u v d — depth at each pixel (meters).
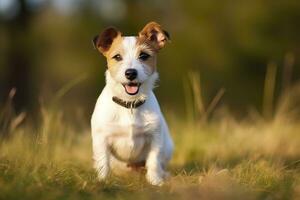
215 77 20.34
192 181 6.17
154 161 6.60
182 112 17.92
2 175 5.51
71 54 22.16
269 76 19.30
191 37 20.78
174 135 9.37
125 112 6.50
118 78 6.37
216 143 8.84
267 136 9.08
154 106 6.64
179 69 20.64
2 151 6.95
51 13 21.44
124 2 21.41
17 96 17.66
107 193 5.51
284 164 7.45
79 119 10.63
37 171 5.61
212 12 20.75
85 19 21.64
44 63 21.08
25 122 11.79
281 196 5.40
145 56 6.54
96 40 6.71
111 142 6.63
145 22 21.31
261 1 20.44
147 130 6.58
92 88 22.00
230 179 5.90
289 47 20.16
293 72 19.78
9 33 17.86
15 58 17.81
